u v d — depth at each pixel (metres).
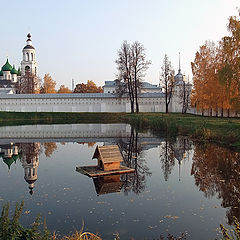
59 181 12.66
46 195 10.73
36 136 31.72
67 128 41.91
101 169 14.36
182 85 69.69
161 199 10.23
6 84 106.69
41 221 8.43
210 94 42.81
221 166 15.07
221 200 10.09
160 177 13.18
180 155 18.47
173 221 8.38
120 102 74.56
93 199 10.25
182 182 12.32
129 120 54.12
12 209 9.36
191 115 55.44
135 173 13.99
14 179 13.09
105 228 7.96
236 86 29.00
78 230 7.83
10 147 23.44
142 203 9.83
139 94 71.56
